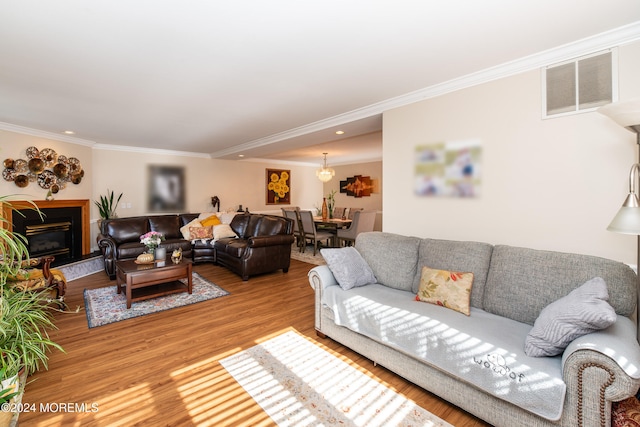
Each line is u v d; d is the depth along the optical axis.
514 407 1.50
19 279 2.83
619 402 1.34
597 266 1.80
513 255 2.13
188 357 2.32
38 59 2.31
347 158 8.65
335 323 2.46
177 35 1.99
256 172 8.37
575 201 2.23
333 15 1.78
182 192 7.05
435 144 3.00
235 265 4.64
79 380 2.02
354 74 2.66
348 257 2.71
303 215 6.46
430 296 2.21
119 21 1.82
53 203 4.86
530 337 1.52
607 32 1.99
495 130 2.60
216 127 4.65
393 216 3.38
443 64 2.48
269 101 3.39
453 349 1.70
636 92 1.97
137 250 4.64
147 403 1.80
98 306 3.35
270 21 1.84
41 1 1.61
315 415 1.71
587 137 2.17
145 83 2.83
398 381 2.04
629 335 1.40
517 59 2.39
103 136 5.19
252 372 2.13
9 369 1.59
